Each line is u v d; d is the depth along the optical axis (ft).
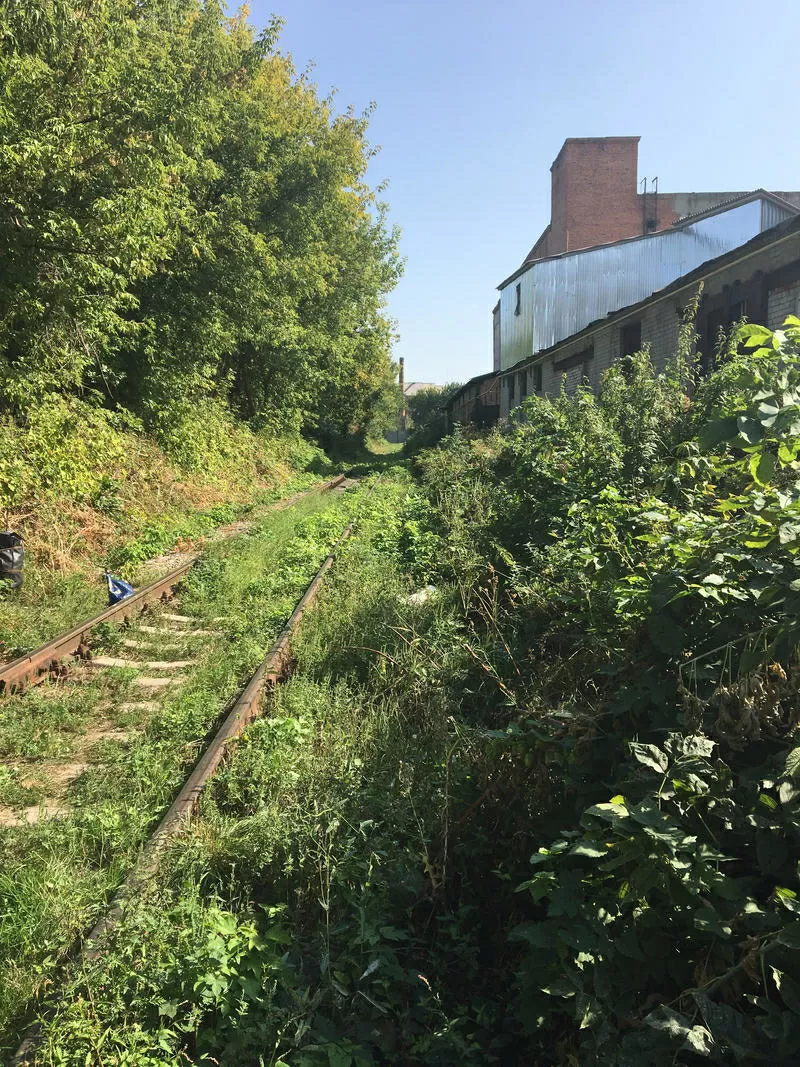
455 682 17.04
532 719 11.14
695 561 9.34
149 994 8.27
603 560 13.47
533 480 27.04
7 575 28.07
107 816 12.26
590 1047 6.79
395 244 119.75
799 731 7.58
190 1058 7.89
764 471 7.59
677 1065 6.11
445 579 27.43
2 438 33.78
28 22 31.32
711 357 37.19
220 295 58.49
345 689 17.74
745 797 7.64
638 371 30.50
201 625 25.53
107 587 30.01
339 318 99.45
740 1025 5.94
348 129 89.15
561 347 61.41
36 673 20.04
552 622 16.37
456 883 10.64
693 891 6.65
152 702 18.65
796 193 110.63
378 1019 8.48
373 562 31.04
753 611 8.56
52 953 9.30
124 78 36.09
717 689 8.20
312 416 123.95
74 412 41.34
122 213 35.27
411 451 155.12
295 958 9.21
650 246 84.12
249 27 77.71
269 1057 7.72
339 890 10.38
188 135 43.14
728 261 30.83
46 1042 7.54
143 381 53.11
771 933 6.24
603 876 7.98
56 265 34.71
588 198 109.19
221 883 10.62
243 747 14.75
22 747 15.74
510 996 8.79
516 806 10.71
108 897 10.45
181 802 12.44
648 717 9.70
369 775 13.30
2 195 32.01
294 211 73.15
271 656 19.98
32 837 12.01
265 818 11.81
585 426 28.86
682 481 17.85
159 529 40.93
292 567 33.24
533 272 86.22
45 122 32.04
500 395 106.93
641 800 7.45
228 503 57.98
